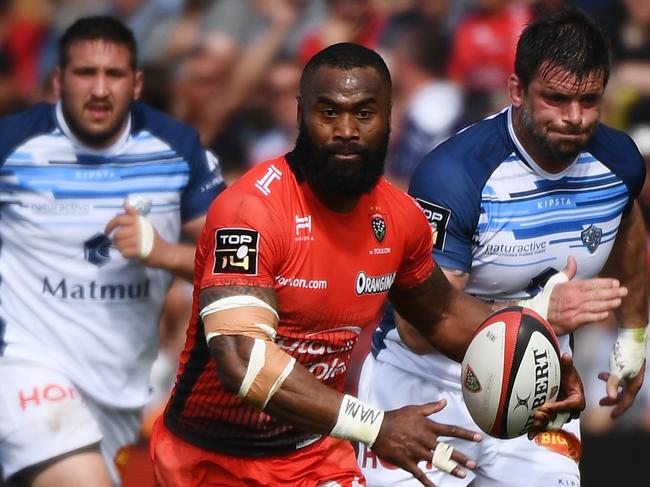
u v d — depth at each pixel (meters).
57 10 41.47
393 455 15.55
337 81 15.41
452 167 19.00
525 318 16.88
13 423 21.09
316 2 37.59
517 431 16.88
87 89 21.38
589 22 18.66
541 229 19.45
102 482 21.00
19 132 21.77
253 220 15.71
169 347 30.62
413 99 34.38
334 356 16.97
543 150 18.83
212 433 17.19
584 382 30.69
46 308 21.91
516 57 19.05
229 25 37.28
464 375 17.06
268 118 35.72
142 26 38.94
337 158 15.52
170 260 21.41
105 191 21.91
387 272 16.77
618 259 21.28
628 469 27.23
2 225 21.95
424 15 36.34
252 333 15.40
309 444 17.56
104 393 22.36
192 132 22.61
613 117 35.03
